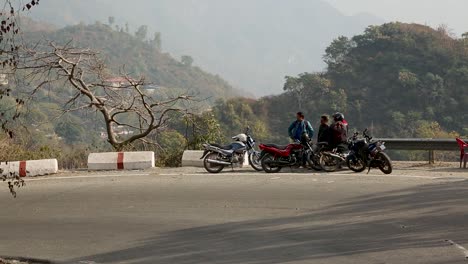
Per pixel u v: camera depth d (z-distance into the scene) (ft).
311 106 540.11
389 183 50.67
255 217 41.01
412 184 49.70
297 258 30.40
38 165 68.13
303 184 52.24
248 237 35.60
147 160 69.62
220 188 52.85
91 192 54.90
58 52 88.89
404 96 539.70
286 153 59.72
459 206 40.24
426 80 532.73
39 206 50.42
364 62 586.45
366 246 31.94
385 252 30.50
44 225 43.39
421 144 65.00
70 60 90.79
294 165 59.93
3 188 60.03
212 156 62.69
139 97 93.76
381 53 586.86
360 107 541.75
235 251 32.58
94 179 62.64
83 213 46.52
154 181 59.00
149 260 32.14
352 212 40.50
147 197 50.88
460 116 509.35
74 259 33.63
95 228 41.16
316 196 46.78
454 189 46.39
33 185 61.11
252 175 59.06
